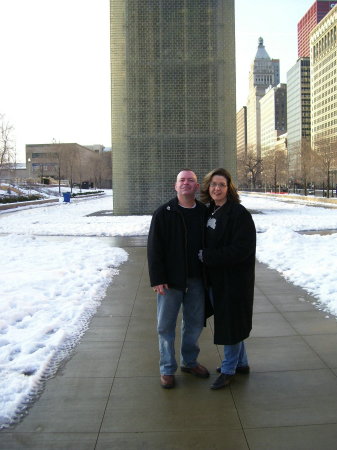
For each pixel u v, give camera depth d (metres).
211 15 24.62
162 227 4.03
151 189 25.14
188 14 24.59
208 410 3.61
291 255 10.23
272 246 11.53
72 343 5.11
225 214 3.95
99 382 4.14
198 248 4.04
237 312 3.90
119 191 25.36
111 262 9.88
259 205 34.72
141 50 24.67
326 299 6.70
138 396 3.86
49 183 92.06
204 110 24.75
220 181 4.04
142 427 3.37
